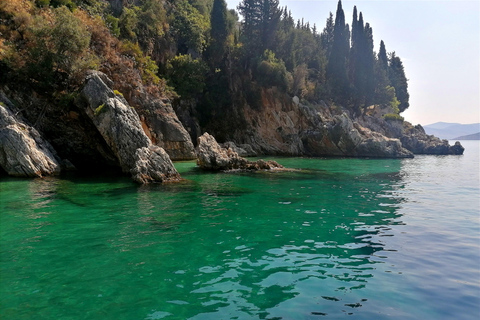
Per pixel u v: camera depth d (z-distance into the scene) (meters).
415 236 10.23
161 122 35.47
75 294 6.27
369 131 57.50
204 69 49.69
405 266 7.83
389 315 5.64
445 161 46.56
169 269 7.50
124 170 23.09
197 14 58.81
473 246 9.30
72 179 21.00
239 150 45.66
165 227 10.91
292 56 62.00
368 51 68.56
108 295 6.24
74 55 26.95
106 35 34.00
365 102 69.62
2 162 20.98
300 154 54.12
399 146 54.94
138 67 37.69
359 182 22.69
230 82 54.50
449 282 6.99
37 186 18.12
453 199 16.66
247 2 60.19
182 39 53.19
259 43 59.69
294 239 9.83
